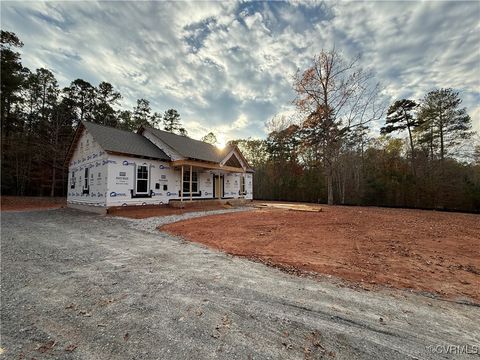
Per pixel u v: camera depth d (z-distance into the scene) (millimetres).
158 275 3875
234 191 21203
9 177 22984
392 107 24219
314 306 2883
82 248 5555
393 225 8836
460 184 18469
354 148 24000
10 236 6824
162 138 16094
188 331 2338
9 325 2426
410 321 2580
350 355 2006
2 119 22016
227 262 4566
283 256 4957
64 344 2135
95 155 13461
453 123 21312
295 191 27844
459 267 4355
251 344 2145
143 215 11219
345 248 5613
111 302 2951
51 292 3230
